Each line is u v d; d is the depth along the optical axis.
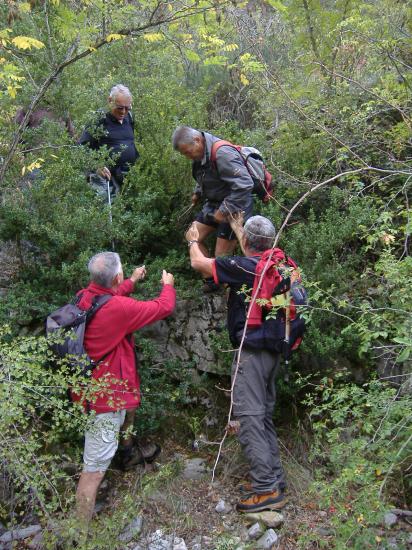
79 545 2.85
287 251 4.36
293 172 4.93
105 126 4.76
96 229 4.19
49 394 3.40
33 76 4.82
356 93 5.21
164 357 4.46
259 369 3.56
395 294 3.08
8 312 4.09
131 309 3.43
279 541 3.47
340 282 4.17
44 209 4.22
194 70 6.66
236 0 4.43
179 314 4.54
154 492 3.75
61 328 3.06
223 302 4.52
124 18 4.32
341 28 5.26
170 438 4.25
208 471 4.01
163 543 3.47
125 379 3.46
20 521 3.56
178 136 3.92
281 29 6.41
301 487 3.81
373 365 4.19
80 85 5.50
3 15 4.56
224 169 3.91
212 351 4.42
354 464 2.83
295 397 4.27
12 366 2.79
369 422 2.94
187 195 4.90
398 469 3.54
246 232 3.58
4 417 2.64
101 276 3.45
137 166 4.78
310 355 4.23
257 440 3.57
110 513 3.67
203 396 4.40
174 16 4.10
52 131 4.58
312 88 5.20
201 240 4.39
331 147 4.70
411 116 4.45
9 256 4.54
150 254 4.83
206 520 3.66
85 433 3.26
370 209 4.29
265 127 5.71
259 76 5.50
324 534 3.42
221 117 6.05
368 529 2.86
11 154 4.07
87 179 4.70
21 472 2.83
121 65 6.24
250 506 3.62
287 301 2.96
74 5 4.17
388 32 5.07
